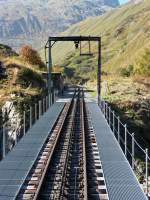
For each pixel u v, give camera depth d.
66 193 17.58
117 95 65.56
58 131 32.06
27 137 29.80
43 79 66.69
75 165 22.34
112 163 22.16
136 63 117.50
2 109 42.56
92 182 19.12
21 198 16.72
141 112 56.62
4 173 20.17
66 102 61.28
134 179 19.27
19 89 51.34
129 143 43.09
